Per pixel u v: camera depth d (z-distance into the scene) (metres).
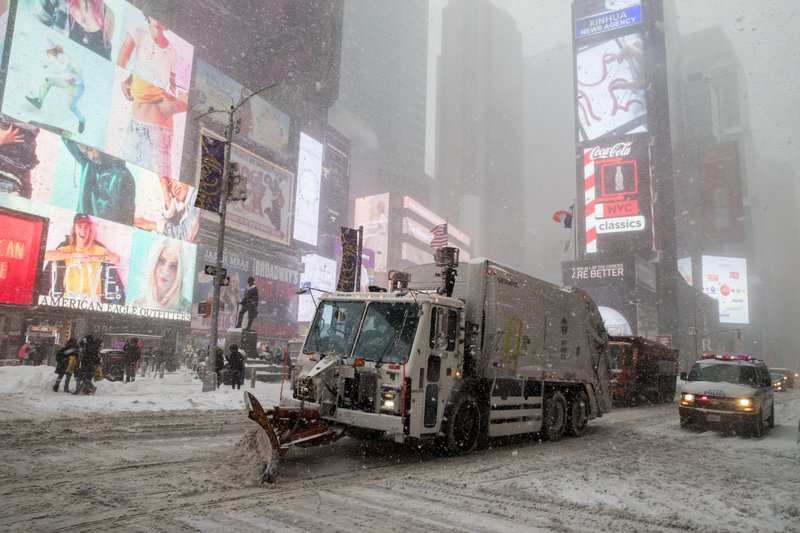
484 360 9.47
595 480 7.41
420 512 5.50
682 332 76.44
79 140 39.44
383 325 8.31
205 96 54.81
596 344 13.70
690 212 151.38
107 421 10.55
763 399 13.88
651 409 21.44
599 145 75.06
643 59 75.25
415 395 7.70
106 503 5.26
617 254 71.75
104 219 39.66
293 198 66.69
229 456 7.69
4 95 34.72
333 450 8.90
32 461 6.93
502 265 10.27
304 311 64.88
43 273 34.78
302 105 79.06
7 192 33.81
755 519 5.70
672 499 6.43
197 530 4.60
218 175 18.66
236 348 19.59
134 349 20.47
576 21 79.50
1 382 14.39
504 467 8.10
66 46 39.12
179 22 61.78
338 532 4.73
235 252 54.91
